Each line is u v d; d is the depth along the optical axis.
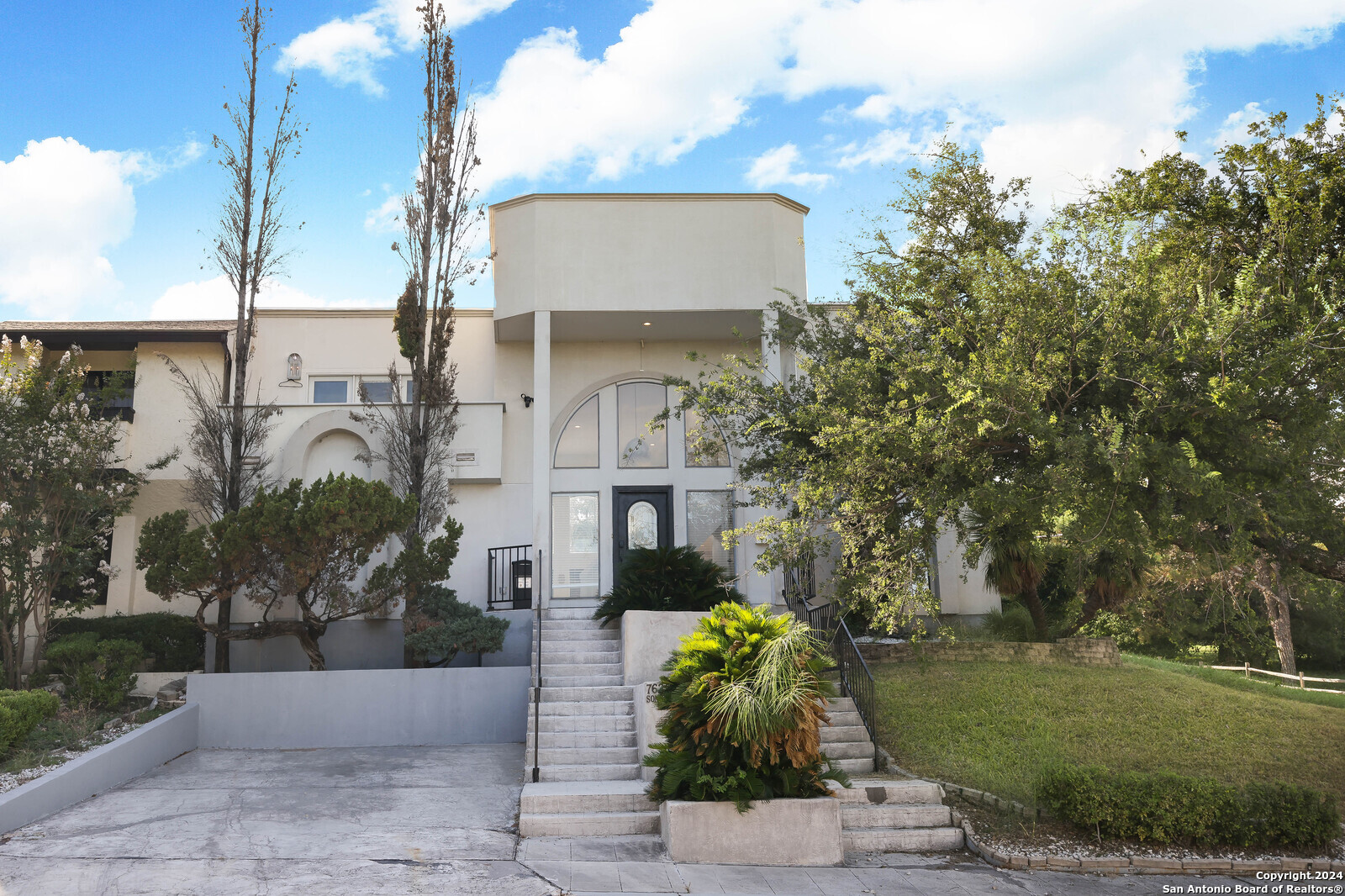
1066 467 7.87
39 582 12.82
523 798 8.47
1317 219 8.45
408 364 18.08
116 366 16.97
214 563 12.66
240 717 12.70
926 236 11.24
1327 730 11.10
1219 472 7.79
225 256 15.53
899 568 9.56
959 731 11.02
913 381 9.41
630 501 17.47
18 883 6.41
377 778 10.40
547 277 16.25
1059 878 7.47
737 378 12.56
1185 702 11.99
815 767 7.91
